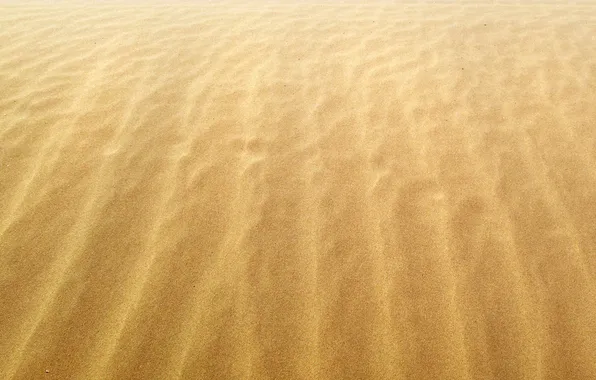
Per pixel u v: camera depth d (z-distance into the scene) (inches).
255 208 92.3
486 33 168.2
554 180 97.1
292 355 70.1
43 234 85.2
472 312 74.7
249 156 105.0
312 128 114.3
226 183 97.8
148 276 79.5
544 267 80.4
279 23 176.4
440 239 85.7
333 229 88.2
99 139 108.1
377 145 108.3
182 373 67.7
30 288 76.7
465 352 70.1
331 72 139.9
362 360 69.5
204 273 80.3
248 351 70.3
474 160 103.1
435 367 68.7
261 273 80.5
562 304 75.1
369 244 85.4
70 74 133.7
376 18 183.0
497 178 98.0
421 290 77.9
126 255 82.7
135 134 110.3
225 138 110.4
